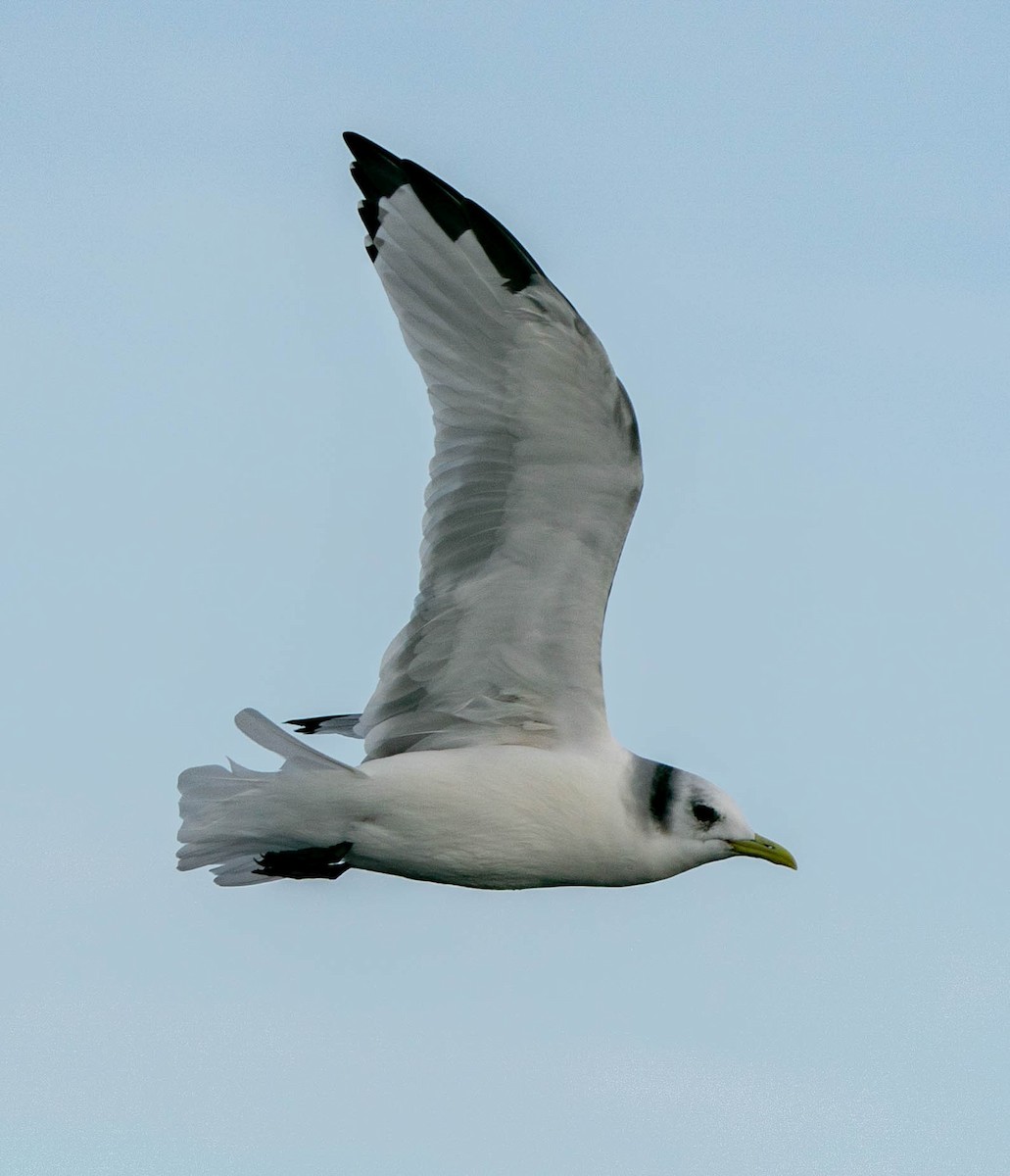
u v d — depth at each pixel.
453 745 13.23
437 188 11.86
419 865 12.91
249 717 12.52
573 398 11.95
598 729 13.10
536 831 12.84
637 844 13.05
